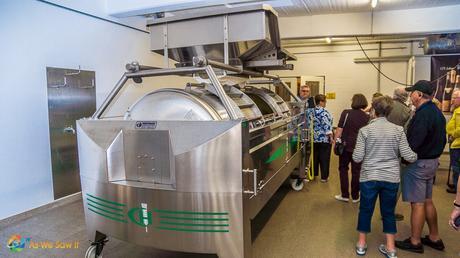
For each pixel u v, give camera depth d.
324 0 5.17
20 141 3.62
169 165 2.05
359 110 3.85
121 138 2.22
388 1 5.25
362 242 2.71
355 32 6.04
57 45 4.00
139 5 4.50
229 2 4.33
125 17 4.98
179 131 2.00
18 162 3.61
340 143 3.94
